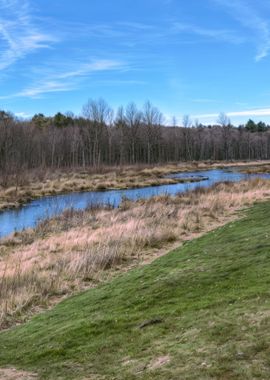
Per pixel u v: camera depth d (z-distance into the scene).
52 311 9.37
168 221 17.84
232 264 9.56
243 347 5.12
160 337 6.30
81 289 11.06
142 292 9.05
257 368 4.61
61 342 7.18
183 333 6.14
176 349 5.66
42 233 18.92
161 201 24.00
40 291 10.81
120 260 13.21
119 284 10.34
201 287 8.41
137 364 5.59
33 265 13.05
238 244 11.66
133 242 14.79
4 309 9.66
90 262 12.79
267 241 11.22
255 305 6.41
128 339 6.62
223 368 4.78
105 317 7.93
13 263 13.71
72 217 21.25
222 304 6.93
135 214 20.12
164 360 5.44
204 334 5.82
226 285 8.14
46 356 6.77
